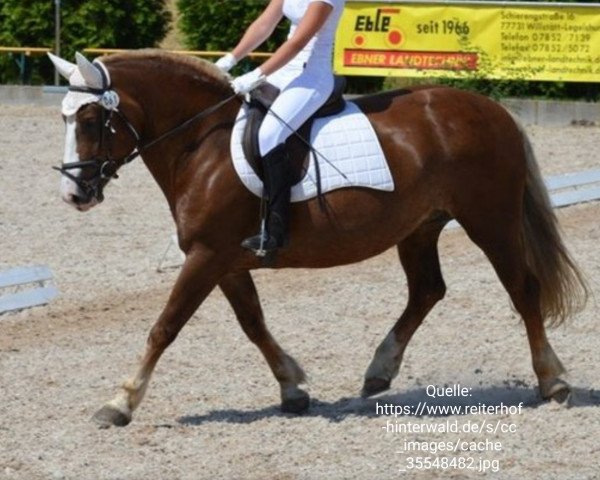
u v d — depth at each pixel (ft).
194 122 37.65
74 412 39.09
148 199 76.59
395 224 38.42
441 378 42.88
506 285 39.60
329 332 48.52
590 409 38.73
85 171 36.76
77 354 45.80
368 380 40.70
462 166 38.86
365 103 39.27
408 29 104.12
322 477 33.04
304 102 37.27
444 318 50.21
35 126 102.01
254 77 36.78
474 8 102.68
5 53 118.42
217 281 37.60
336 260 38.60
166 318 37.42
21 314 51.49
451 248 62.80
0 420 38.27
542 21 102.06
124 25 117.91
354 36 105.29
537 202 39.99
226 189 37.09
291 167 37.29
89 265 59.62
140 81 37.42
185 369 43.91
